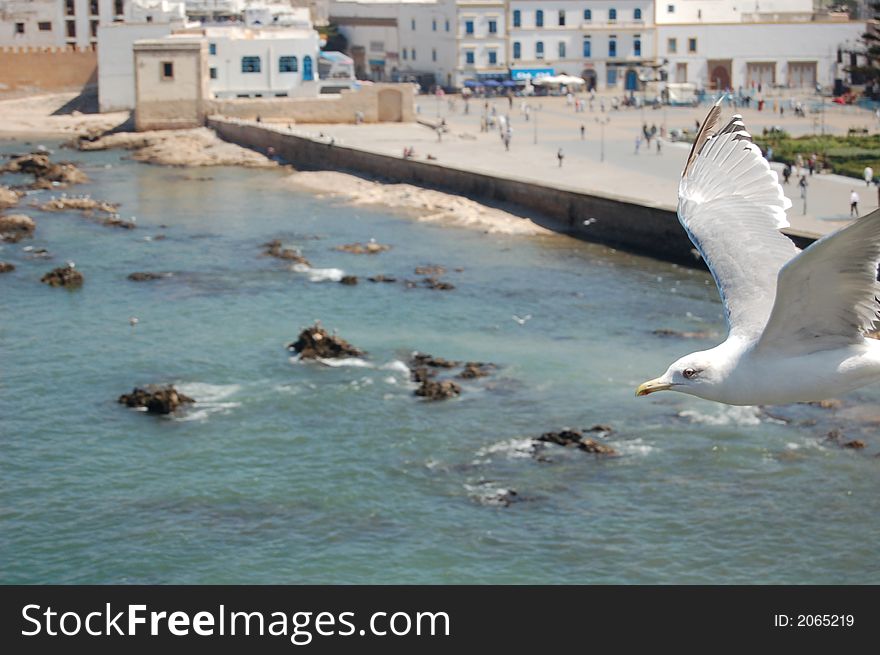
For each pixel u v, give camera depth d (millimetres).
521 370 59469
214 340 64812
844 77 178125
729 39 179750
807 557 39656
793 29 178625
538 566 39312
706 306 72250
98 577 39000
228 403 54875
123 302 73062
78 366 60156
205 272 80938
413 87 153375
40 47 170125
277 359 61344
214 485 45844
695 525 41938
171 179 122250
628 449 48719
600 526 42062
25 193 111625
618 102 167500
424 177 113750
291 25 169625
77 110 166750
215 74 156500
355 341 64750
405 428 51469
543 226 96500
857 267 10359
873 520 42062
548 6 179000
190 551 40594
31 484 46031
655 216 87938
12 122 158750
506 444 49500
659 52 180750
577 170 111250
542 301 73438
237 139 142750
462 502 44250
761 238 11578
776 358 10953
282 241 91500
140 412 53625
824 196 95125
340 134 139125
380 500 44469
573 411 53344
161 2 162500
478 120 152250
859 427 50125
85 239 91625
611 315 70188
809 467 46469
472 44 179750
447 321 69000
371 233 94625
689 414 51969
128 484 46062
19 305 72188
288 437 50625
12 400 55031
